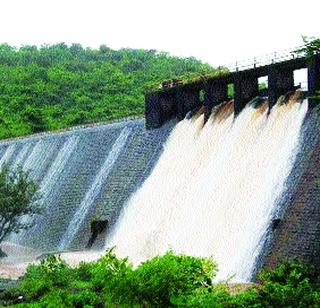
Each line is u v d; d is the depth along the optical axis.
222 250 48.56
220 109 63.00
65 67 189.75
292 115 51.78
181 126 68.00
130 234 61.56
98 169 77.50
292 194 45.47
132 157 72.69
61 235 72.75
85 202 73.75
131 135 76.44
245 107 58.81
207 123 63.44
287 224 43.66
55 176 85.75
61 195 80.06
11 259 69.69
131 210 64.69
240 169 53.66
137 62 193.38
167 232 56.81
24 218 82.88
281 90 54.97
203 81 64.31
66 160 86.31
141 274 26.17
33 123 143.12
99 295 39.56
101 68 183.38
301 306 26.44
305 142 48.03
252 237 46.12
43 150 96.19
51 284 45.38
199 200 55.97
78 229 70.31
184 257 27.30
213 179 56.22
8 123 142.12
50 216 78.38
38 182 88.75
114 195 69.69
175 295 25.94
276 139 51.84
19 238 80.62
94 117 144.88
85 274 47.50
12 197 68.56
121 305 26.50
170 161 65.19
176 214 57.59
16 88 160.75
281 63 53.69
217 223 51.53
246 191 51.00
